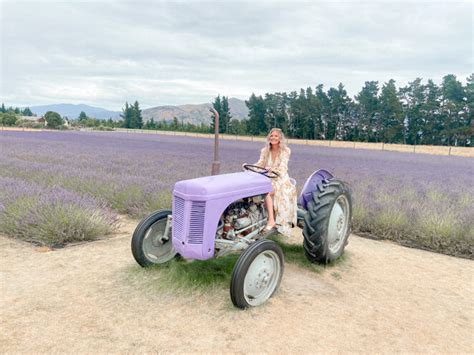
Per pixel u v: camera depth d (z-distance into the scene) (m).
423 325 3.29
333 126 90.25
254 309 3.43
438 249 5.73
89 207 5.97
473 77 86.69
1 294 3.57
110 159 15.70
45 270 4.21
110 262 4.52
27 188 6.93
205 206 3.45
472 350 2.93
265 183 4.06
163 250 4.41
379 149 43.12
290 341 2.91
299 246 5.39
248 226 3.94
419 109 82.56
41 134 43.72
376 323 3.28
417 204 7.53
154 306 3.40
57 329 2.96
